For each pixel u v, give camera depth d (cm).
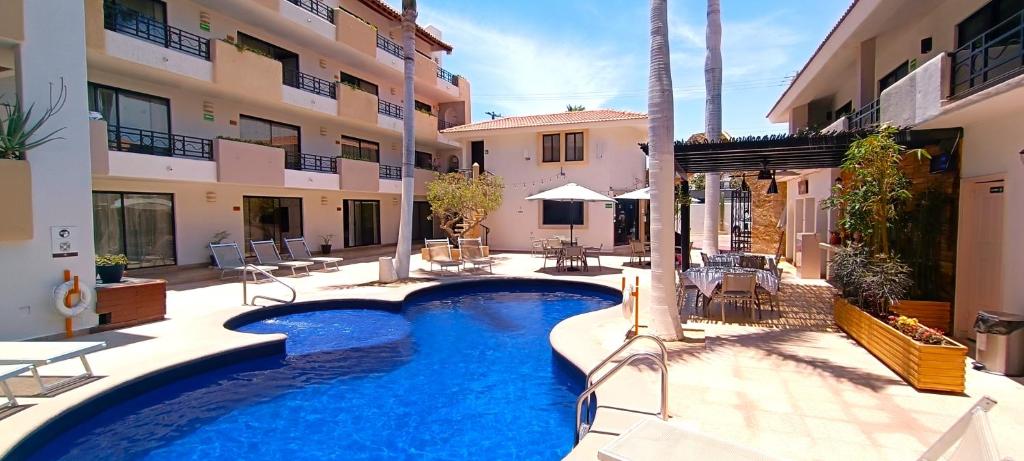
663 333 667
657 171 656
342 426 512
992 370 533
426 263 1656
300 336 833
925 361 480
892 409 439
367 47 1909
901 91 755
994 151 621
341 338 825
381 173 2195
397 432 498
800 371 543
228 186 1591
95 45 1078
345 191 1969
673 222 670
